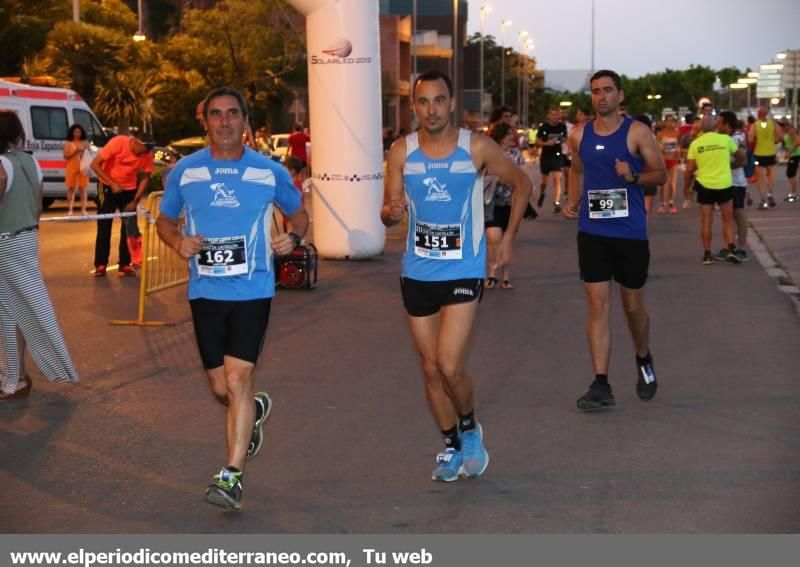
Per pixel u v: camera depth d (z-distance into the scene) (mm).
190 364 9234
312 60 15805
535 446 6773
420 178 5840
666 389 8195
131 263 15125
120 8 55938
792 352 9445
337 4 15414
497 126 12969
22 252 7859
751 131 25578
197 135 53125
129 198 14602
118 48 43719
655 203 27469
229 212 5727
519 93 125688
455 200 5836
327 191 15961
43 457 6613
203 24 57031
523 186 6016
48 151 26312
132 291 13305
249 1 57938
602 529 5367
